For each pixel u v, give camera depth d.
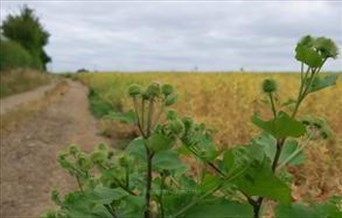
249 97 10.95
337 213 1.23
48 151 13.12
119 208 1.44
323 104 7.28
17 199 8.52
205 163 1.35
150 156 1.35
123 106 16.00
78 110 25.39
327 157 4.07
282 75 16.42
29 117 20.98
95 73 58.53
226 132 8.59
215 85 14.94
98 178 1.78
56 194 1.90
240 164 1.20
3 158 12.05
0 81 41.50
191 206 1.26
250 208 1.20
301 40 1.23
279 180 1.13
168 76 23.91
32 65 66.12
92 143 14.24
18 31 69.06
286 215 1.23
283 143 1.30
